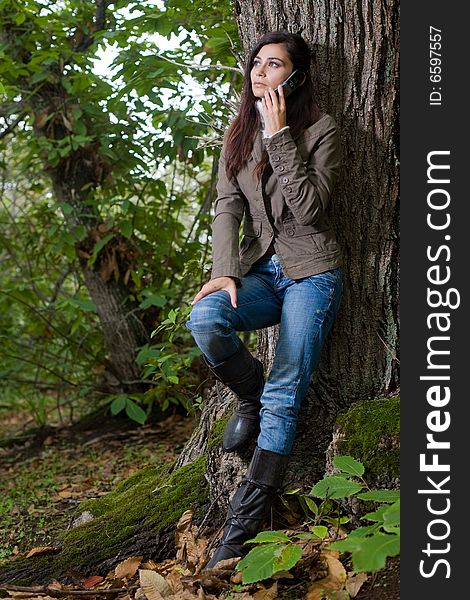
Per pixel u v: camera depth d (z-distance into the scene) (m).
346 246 2.72
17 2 4.46
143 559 2.74
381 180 2.68
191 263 3.79
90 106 4.83
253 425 2.67
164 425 5.26
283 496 2.71
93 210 5.08
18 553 3.21
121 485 3.47
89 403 6.05
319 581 2.26
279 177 2.42
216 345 2.44
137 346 5.31
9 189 6.02
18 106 5.01
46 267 5.71
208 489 2.85
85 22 4.85
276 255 2.62
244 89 2.62
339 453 2.57
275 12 2.70
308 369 2.49
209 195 4.97
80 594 2.46
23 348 5.94
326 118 2.54
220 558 2.42
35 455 5.10
